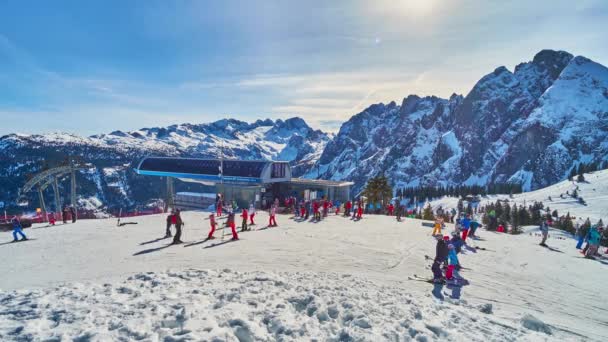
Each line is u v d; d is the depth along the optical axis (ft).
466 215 72.64
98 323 22.67
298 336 22.57
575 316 35.73
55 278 40.98
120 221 100.68
